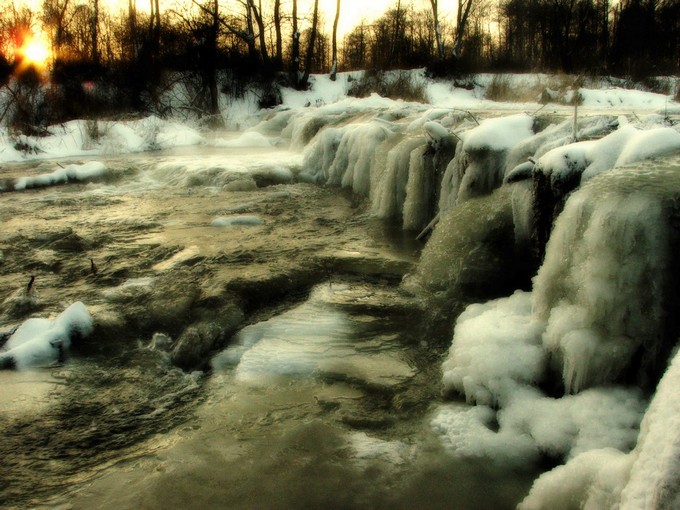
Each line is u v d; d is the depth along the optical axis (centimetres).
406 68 3203
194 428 338
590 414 298
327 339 450
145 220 839
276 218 841
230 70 2472
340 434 327
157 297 517
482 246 534
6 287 565
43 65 1992
